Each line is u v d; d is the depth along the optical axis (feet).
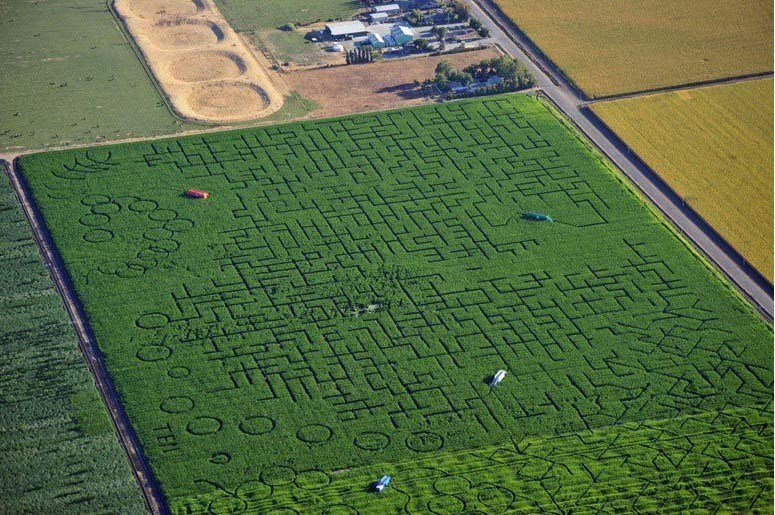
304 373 610.24
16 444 567.18
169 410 587.68
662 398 598.34
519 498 542.16
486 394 599.57
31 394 594.24
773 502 540.11
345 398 596.29
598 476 553.64
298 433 577.43
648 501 540.52
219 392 598.75
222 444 570.87
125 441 572.51
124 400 592.60
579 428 581.12
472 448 570.87
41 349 620.90
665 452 567.18
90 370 610.65
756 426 581.94
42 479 550.36
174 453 565.12
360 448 570.05
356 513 534.37
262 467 559.38
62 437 571.69
